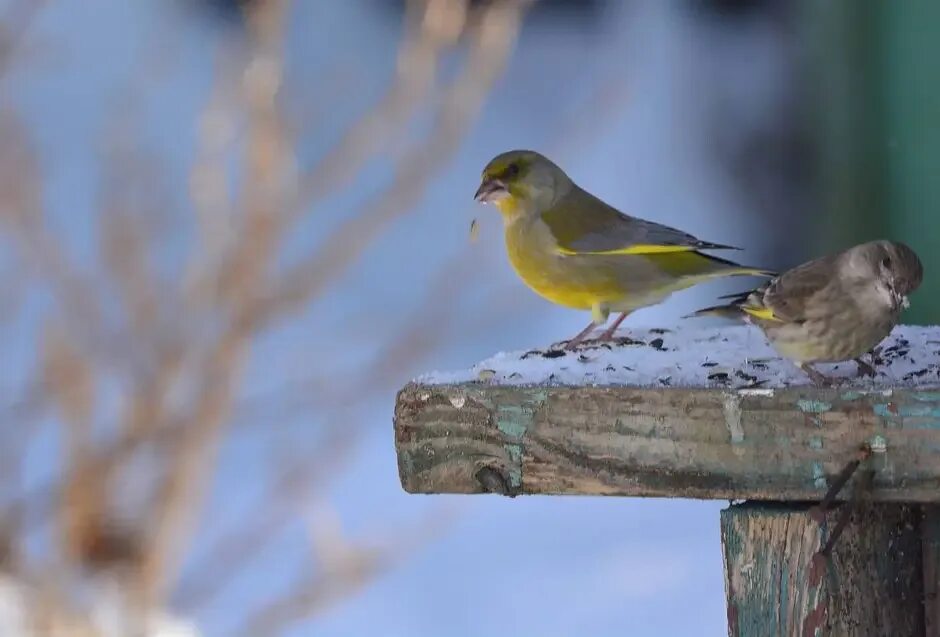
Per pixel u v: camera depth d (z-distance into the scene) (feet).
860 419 19.74
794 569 20.34
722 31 71.56
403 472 21.52
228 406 41.24
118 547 39.86
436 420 21.30
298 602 39.70
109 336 41.09
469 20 52.13
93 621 37.83
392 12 68.28
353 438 45.11
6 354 41.91
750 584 20.51
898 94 57.67
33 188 42.88
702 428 20.30
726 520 20.66
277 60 44.19
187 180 49.78
